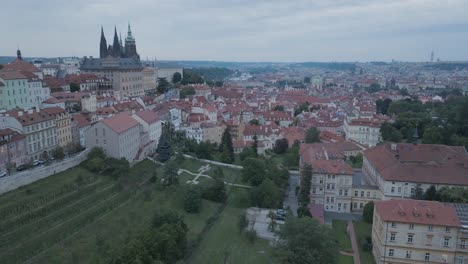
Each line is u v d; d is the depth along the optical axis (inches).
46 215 4896.7
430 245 4264.3
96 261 4094.5
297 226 4284.0
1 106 7701.8
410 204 4483.3
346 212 6264.8
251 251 4862.2
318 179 6220.5
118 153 6791.3
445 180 5846.5
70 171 6181.1
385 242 4365.2
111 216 5206.7
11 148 5772.6
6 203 4896.7
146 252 4037.9
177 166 6978.4
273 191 6284.5
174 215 4977.9
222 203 6392.7
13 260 4060.0
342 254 4842.5
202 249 4827.8
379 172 6269.7
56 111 7066.9
